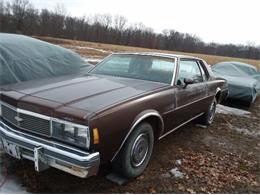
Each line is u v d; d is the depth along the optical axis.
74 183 2.79
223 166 3.66
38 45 5.27
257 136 5.31
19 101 2.57
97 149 2.36
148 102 2.96
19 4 58.94
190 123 5.58
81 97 2.65
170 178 3.13
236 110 7.59
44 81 3.24
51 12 64.00
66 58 5.64
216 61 35.75
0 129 2.72
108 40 72.12
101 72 3.99
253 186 3.20
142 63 3.94
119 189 2.77
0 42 4.63
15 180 2.75
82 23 68.94
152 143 3.19
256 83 8.61
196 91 4.24
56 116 2.37
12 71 4.55
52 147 2.36
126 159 2.76
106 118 2.40
